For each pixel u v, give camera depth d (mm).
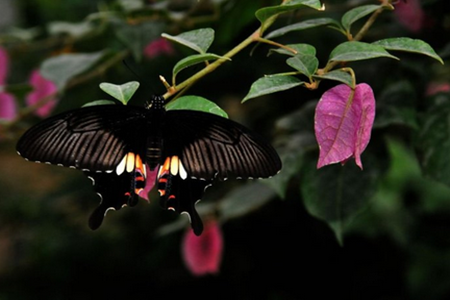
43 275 1866
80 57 861
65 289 1849
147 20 865
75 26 952
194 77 664
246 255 1692
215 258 868
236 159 631
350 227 1438
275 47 1062
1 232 1986
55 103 999
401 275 1615
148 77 1176
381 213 1422
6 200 2016
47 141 625
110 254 1832
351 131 654
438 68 938
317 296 1669
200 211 873
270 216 1595
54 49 1178
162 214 1770
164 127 641
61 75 848
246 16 867
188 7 962
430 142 780
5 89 868
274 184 795
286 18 1032
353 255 1641
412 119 778
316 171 798
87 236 1868
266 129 1219
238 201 862
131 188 634
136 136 640
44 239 1890
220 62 666
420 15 855
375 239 1598
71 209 1907
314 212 792
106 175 639
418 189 1400
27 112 888
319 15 1071
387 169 799
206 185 638
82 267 1849
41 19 1677
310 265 1663
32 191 2123
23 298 1829
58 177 2174
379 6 708
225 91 1189
